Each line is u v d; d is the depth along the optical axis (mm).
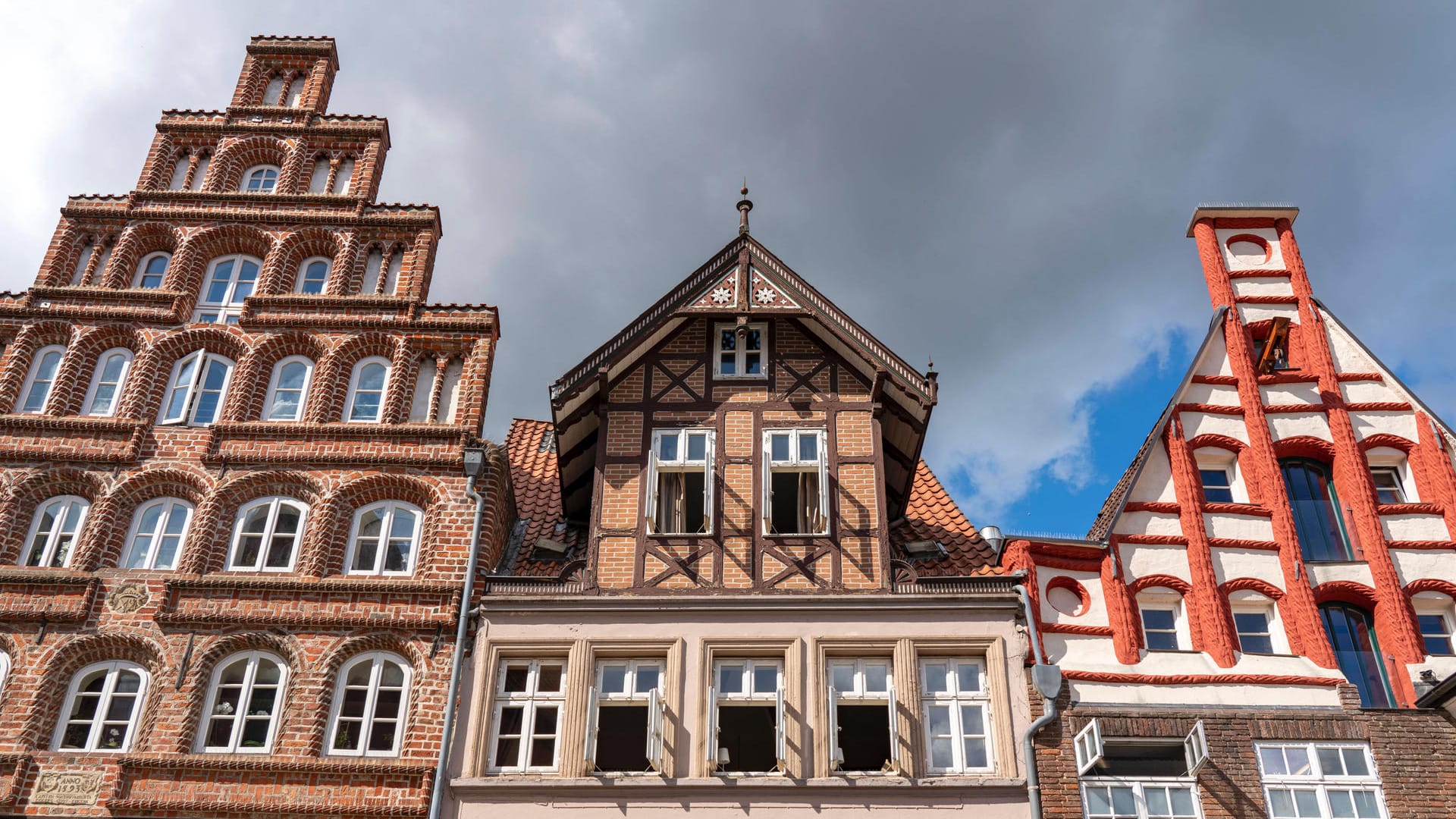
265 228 22359
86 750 16672
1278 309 21453
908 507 21531
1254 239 22391
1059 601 18062
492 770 16594
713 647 17281
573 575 18031
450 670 17250
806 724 16734
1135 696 17000
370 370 20641
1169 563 18375
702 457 19125
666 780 16234
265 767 16359
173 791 16188
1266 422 19875
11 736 16531
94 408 20156
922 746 16547
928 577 17844
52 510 18969
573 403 19531
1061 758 16453
